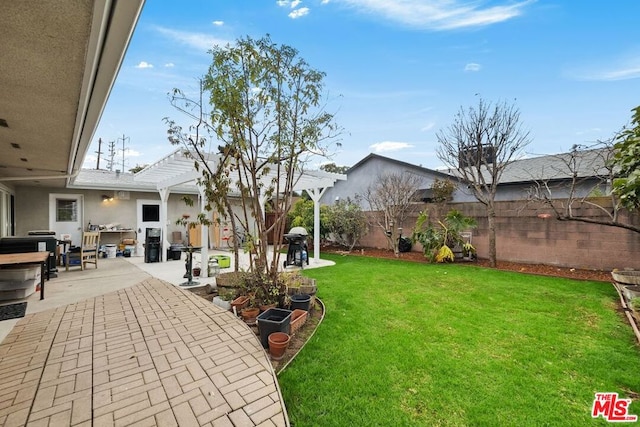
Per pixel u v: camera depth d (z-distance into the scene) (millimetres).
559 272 6602
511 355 2914
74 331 3311
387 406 2180
